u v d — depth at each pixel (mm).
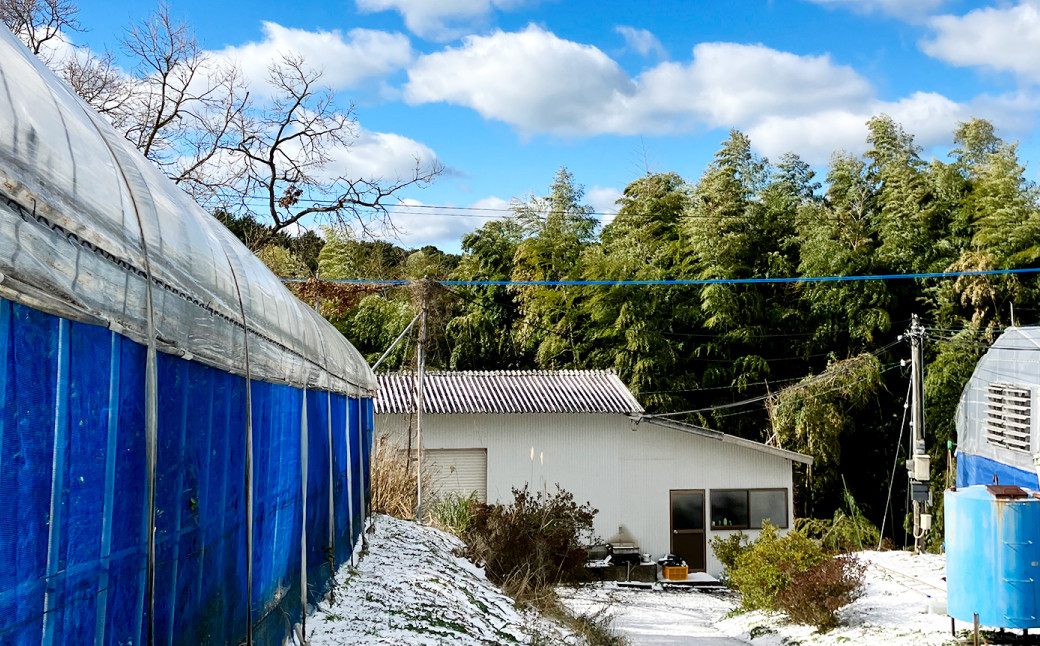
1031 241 24406
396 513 15102
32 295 2434
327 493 8305
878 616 11531
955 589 9164
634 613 14469
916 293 27391
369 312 29062
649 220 31375
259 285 5426
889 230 27469
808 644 10961
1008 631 9750
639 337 26984
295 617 6457
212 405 4301
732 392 28266
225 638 4500
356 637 6645
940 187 27719
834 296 27312
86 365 2842
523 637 8523
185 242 3896
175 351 3693
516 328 30562
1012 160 25781
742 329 28172
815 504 26844
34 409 2492
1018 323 24312
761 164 32312
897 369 27547
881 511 26922
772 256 28812
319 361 7645
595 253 28547
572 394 22219
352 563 9562
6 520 2332
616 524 21344
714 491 21766
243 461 4898
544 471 21234
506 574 12930
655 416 21297
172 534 3689
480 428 21156
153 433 3379
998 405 15273
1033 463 13688
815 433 25641
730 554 19328
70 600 2719
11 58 2576
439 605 8312
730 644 11719
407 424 20906
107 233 2922
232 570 4652
